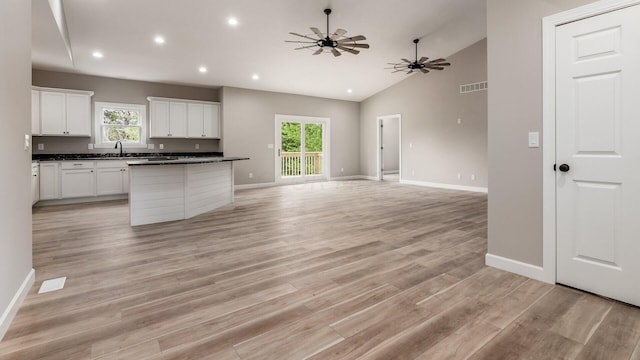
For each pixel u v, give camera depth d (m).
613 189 2.04
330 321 1.84
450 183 8.09
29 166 2.35
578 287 2.21
